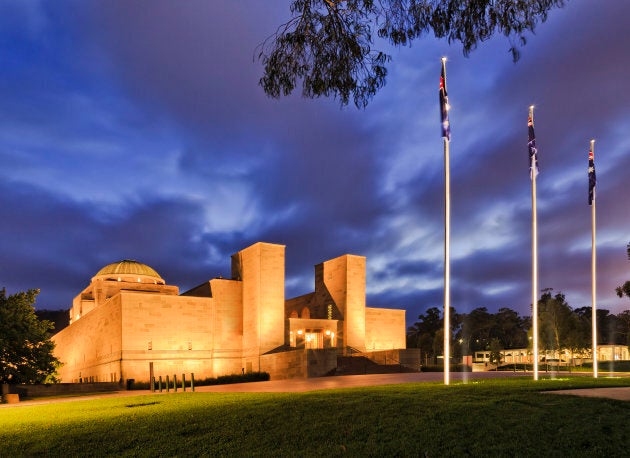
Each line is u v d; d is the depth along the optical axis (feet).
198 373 199.72
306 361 167.94
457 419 57.47
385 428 56.59
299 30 60.44
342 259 230.48
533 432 52.42
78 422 69.97
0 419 80.69
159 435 60.54
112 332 201.67
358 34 61.05
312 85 62.59
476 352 411.95
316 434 56.49
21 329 159.53
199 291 229.66
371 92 63.00
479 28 57.62
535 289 100.48
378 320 243.81
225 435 58.90
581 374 143.33
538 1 56.54
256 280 203.21
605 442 49.24
